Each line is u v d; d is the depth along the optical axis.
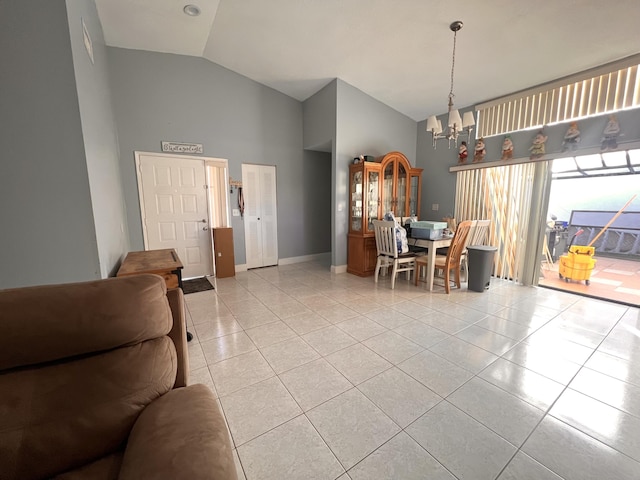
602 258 5.57
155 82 3.73
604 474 1.17
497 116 3.93
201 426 0.82
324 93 4.33
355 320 2.72
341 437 1.38
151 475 0.67
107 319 0.91
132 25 3.06
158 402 0.94
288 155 4.98
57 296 0.87
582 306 3.06
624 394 1.65
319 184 5.45
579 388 1.71
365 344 2.26
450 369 1.92
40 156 1.45
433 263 3.58
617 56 2.71
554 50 2.77
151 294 1.02
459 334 2.42
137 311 0.96
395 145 4.80
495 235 4.14
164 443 0.75
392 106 4.62
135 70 3.61
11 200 1.43
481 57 3.07
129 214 3.74
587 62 2.87
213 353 2.14
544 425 1.44
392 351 2.15
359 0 2.56
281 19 2.93
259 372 1.90
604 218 5.80
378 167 4.16
